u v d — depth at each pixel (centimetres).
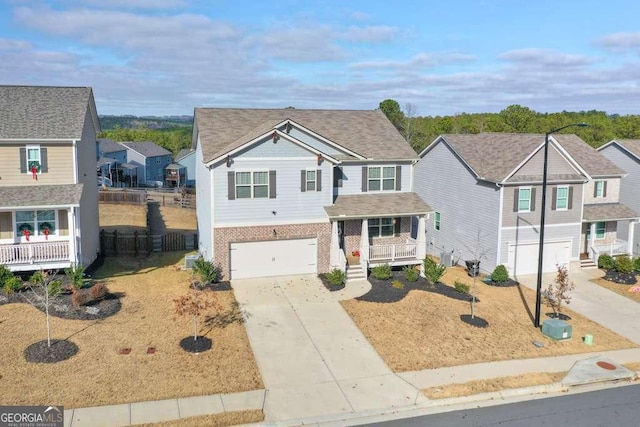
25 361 1716
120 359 1783
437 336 2130
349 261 2900
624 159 3872
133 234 3250
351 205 2850
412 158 3069
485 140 3503
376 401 1625
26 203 2350
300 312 2306
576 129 8525
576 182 3164
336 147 2897
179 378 1692
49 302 2138
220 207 2608
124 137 10931
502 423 1532
